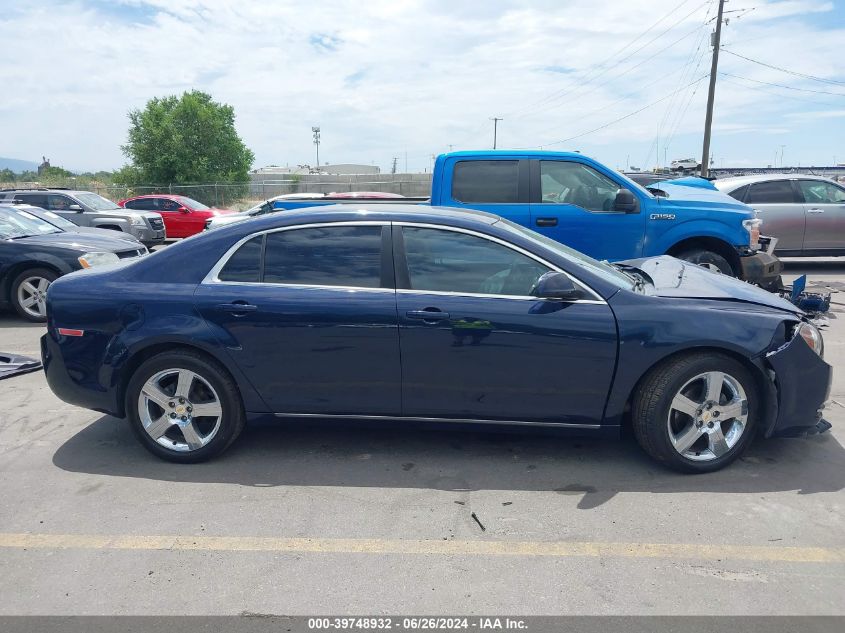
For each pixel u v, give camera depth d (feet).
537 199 23.32
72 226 34.53
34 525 11.00
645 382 12.24
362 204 15.15
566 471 12.79
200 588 9.25
